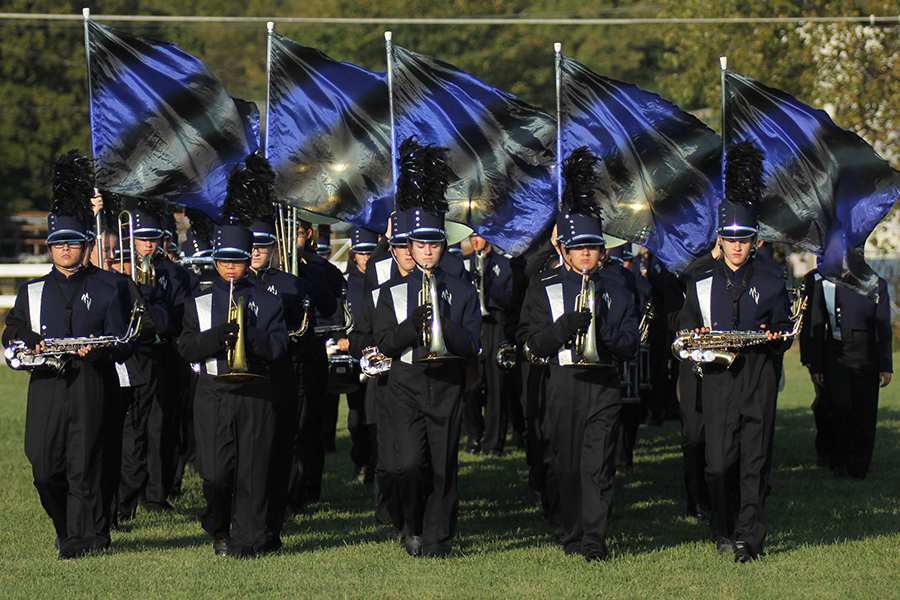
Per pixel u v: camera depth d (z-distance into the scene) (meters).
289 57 35.97
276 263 31.81
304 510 34.28
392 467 27.56
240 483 27.59
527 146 35.78
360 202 36.09
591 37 160.38
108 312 27.84
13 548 28.44
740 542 27.11
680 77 95.00
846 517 32.09
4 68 142.75
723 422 27.59
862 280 34.41
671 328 32.34
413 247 27.47
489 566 26.41
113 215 36.38
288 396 28.31
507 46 148.75
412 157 27.81
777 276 28.34
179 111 35.03
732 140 34.50
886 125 83.44
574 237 27.00
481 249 43.44
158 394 33.91
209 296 28.02
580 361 26.58
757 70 87.50
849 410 38.34
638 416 41.50
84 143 141.25
